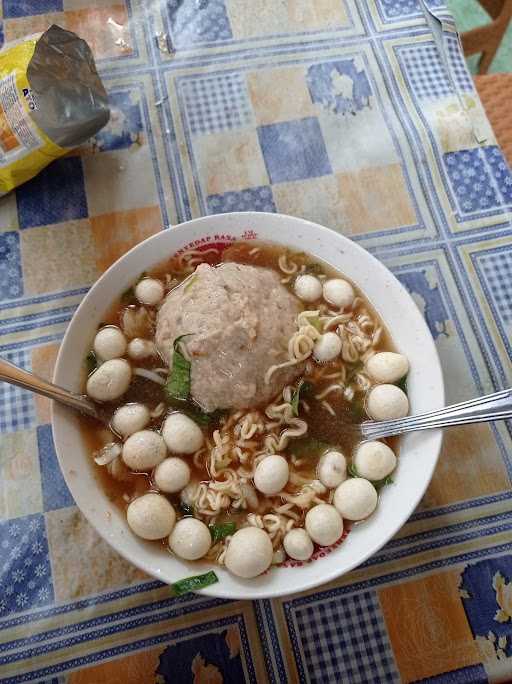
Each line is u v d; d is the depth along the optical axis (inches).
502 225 14.3
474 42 20.0
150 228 13.9
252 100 15.2
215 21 15.9
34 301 13.2
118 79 15.2
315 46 15.8
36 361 12.7
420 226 14.2
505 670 10.9
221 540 10.6
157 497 10.3
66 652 10.8
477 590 11.4
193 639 11.0
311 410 11.8
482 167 14.7
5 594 11.1
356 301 12.3
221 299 11.2
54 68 12.9
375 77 15.5
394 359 11.3
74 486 10.0
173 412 11.4
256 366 11.2
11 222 13.7
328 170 14.6
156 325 12.0
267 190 14.4
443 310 13.5
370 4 16.3
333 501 10.7
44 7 15.8
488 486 12.1
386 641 11.1
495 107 16.5
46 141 12.8
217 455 11.3
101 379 11.0
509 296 13.7
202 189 14.3
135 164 14.4
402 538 11.7
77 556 11.3
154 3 15.9
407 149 14.8
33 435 12.1
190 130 14.8
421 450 10.6
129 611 11.1
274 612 11.2
